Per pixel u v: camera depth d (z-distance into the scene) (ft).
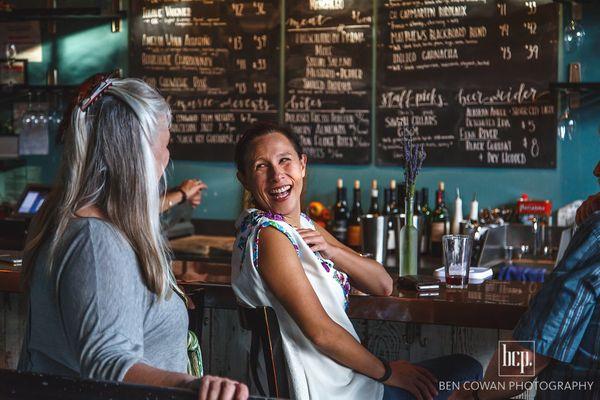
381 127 15.62
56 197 4.65
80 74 17.12
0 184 17.25
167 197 12.42
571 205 14.49
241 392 3.79
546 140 14.66
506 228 13.85
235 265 6.40
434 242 14.15
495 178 15.01
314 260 6.39
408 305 7.06
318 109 15.96
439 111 15.25
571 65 13.98
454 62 15.08
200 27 16.48
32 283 4.55
